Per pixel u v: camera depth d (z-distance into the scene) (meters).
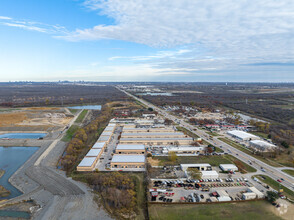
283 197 76.31
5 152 126.06
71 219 64.44
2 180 90.69
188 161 110.44
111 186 82.62
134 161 103.06
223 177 93.06
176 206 70.56
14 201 74.00
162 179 90.38
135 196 76.69
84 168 97.38
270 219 64.06
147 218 64.75
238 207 70.31
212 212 67.38
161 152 123.81
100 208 70.06
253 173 97.06
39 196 77.38
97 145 126.56
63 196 77.38
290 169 101.56
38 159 113.31
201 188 82.75
